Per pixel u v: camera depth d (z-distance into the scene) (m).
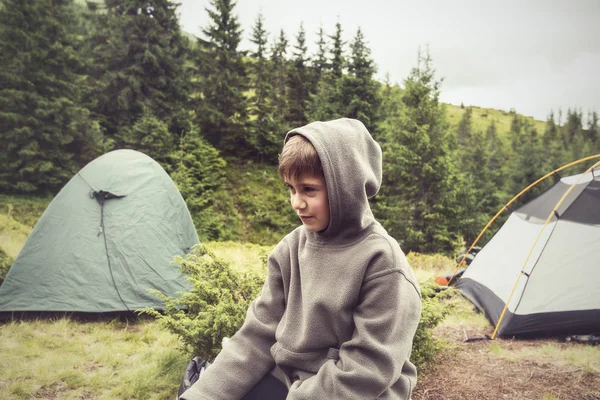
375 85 24.89
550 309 4.83
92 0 27.22
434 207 19.20
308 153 1.19
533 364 3.91
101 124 25.36
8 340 4.14
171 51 26.88
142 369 3.60
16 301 4.75
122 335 4.52
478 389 3.28
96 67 25.34
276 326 1.43
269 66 38.16
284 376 1.34
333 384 1.08
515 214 6.25
